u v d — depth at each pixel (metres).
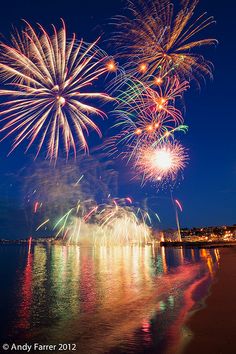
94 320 15.91
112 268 46.66
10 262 64.88
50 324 15.47
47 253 111.00
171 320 14.54
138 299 21.11
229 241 141.88
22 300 22.11
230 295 19.42
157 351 10.82
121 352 11.01
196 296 20.20
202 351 10.31
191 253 86.25
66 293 24.77
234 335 11.64
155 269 43.47
